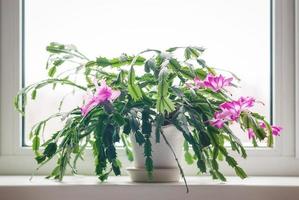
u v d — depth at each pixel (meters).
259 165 1.25
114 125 1.01
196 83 1.06
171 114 1.06
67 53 1.14
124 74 1.06
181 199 1.00
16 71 1.26
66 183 1.04
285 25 1.27
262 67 1.31
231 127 1.29
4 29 1.26
